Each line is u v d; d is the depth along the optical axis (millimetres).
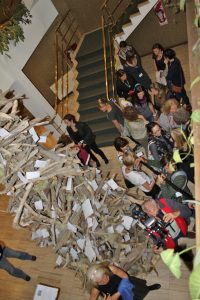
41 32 6734
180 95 4789
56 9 6977
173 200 3262
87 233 3580
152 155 3988
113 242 3689
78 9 7695
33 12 6352
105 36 7445
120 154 4277
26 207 3234
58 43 7875
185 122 3635
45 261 5027
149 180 3986
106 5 6883
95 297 3354
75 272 4465
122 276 3285
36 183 3225
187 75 6051
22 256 4820
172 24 6359
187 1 2713
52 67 7879
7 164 3029
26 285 4895
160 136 3982
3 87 6293
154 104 5152
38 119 3221
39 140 3227
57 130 7434
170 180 3439
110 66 6805
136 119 4535
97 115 6523
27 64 6926
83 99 6906
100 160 6020
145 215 3676
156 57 5180
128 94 5379
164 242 3414
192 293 785
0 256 4555
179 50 6613
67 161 3295
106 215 3754
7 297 4914
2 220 6254
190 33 2424
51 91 8008
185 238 3814
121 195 3875
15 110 3229
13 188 3111
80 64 7332
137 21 6250
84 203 3389
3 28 5488
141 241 3934
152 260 3941
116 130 6105
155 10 6031
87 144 5172
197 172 1403
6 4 5727
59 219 3484
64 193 3473
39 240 3992
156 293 3752
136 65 5289
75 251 3842
